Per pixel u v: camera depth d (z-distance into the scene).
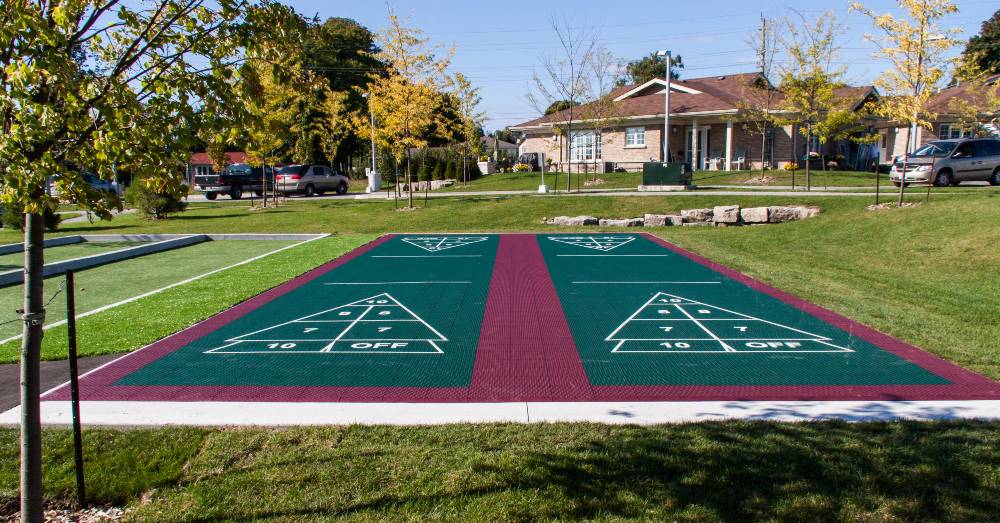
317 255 15.52
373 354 7.65
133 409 5.86
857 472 4.46
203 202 33.97
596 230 19.88
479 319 9.30
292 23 4.06
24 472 3.75
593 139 39.59
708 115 34.34
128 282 12.81
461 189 34.22
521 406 5.91
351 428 5.36
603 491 4.29
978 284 11.27
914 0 16.02
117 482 4.56
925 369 6.94
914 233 15.12
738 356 7.50
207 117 3.79
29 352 3.67
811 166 35.28
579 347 7.90
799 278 12.10
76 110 3.34
